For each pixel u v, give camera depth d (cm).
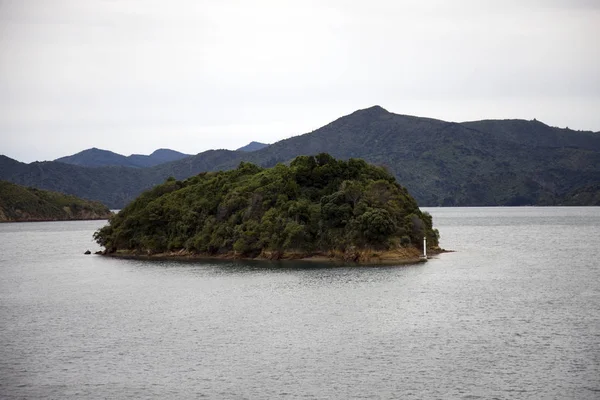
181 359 5534
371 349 5672
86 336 6366
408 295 8069
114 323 6919
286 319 6869
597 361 5200
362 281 9344
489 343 5753
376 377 4978
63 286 9838
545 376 4894
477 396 4559
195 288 9188
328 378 4984
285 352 5653
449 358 5362
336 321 6712
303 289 8769
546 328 6209
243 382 4947
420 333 6144
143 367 5347
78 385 4962
